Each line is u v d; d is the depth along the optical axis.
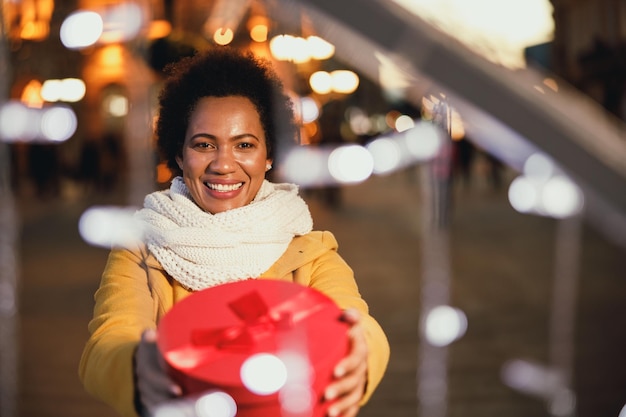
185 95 1.50
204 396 1.02
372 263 6.79
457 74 0.74
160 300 1.44
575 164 0.76
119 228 1.48
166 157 1.57
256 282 1.30
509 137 0.76
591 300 5.05
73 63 14.72
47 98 11.89
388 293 5.57
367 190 14.49
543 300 5.20
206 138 1.47
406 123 5.50
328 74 9.23
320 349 1.09
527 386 3.38
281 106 1.53
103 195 14.02
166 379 1.08
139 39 1.53
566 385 1.81
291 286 1.28
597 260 6.08
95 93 15.80
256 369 1.02
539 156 0.76
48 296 5.81
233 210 1.46
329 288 1.46
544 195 0.78
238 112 1.47
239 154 1.48
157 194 1.52
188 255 1.43
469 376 3.64
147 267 1.46
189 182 1.49
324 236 1.59
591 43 14.48
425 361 2.04
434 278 1.64
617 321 4.51
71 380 3.86
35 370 3.97
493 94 0.75
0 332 1.78
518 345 4.12
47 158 14.32
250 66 1.50
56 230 9.67
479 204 11.47
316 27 0.75
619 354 3.91
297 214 1.54
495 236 8.14
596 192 0.76
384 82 0.78
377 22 0.73
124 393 1.14
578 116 0.76
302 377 1.04
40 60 11.57
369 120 14.46
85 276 6.62
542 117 0.75
